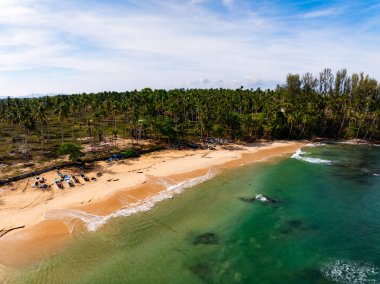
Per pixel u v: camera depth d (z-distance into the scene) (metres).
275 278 38.16
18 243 45.53
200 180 73.44
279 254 43.22
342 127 137.38
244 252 43.69
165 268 40.03
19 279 38.00
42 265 40.62
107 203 59.12
